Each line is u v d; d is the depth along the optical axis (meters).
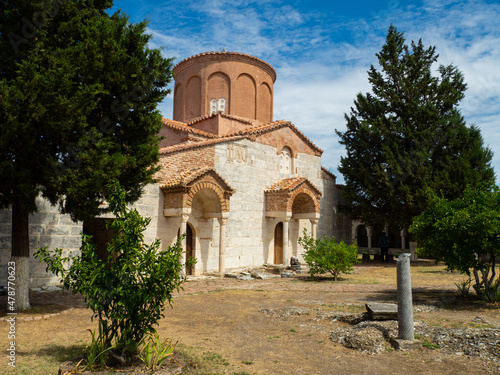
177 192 15.48
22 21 8.48
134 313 5.50
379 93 24.94
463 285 11.45
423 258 26.98
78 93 8.06
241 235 19.34
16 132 7.79
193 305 10.67
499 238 9.42
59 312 9.22
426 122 23.28
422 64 24.31
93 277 5.25
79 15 9.03
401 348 6.51
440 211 10.43
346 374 5.52
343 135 26.14
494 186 10.61
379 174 22.91
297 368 5.78
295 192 20.61
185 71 25.69
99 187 8.64
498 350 6.02
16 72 7.80
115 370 5.27
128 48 9.66
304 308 9.87
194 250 17.25
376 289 13.49
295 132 23.23
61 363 5.83
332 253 16.23
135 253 5.52
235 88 24.45
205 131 22.75
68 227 13.43
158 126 10.44
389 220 23.81
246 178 19.86
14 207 9.42
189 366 5.75
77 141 8.47
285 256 19.89
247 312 9.72
